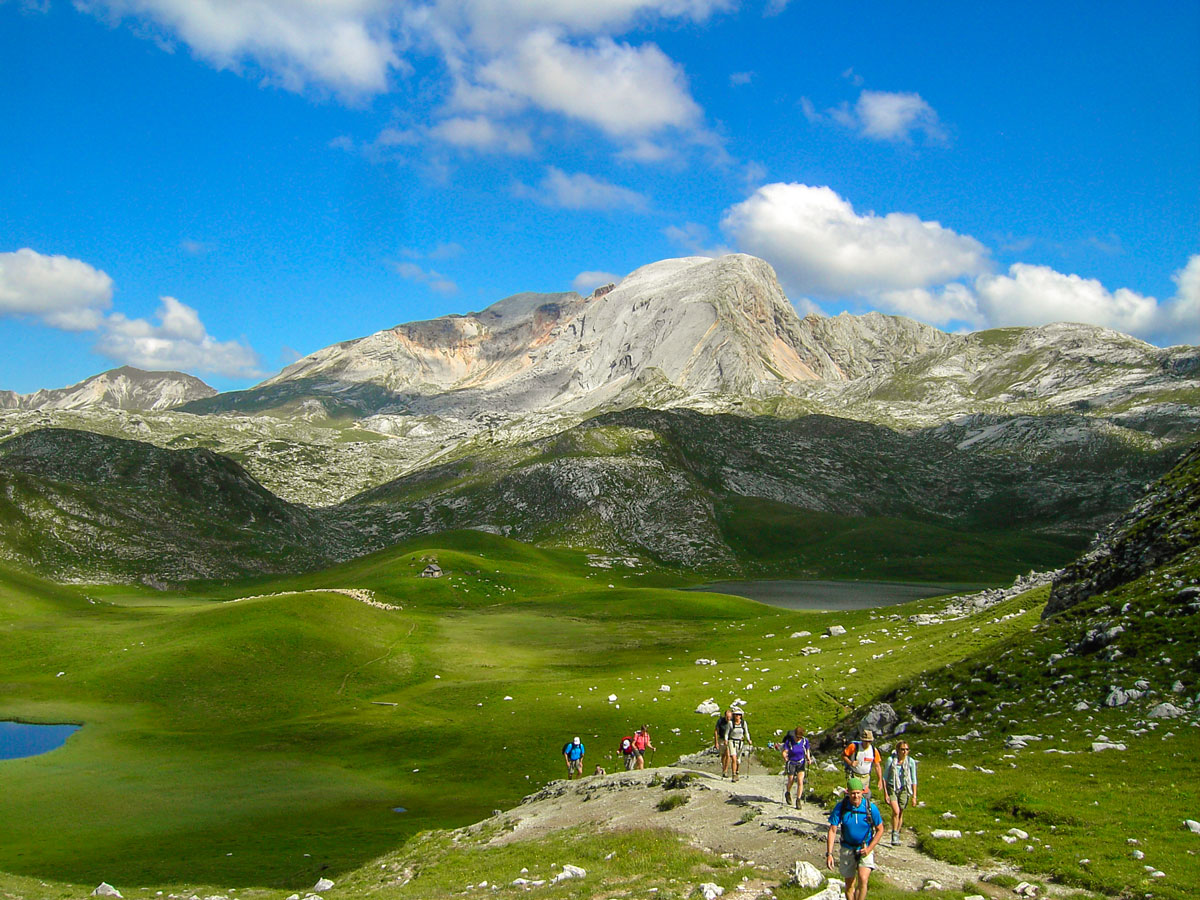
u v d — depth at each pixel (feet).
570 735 214.28
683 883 71.72
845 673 234.79
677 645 345.92
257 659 299.79
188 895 111.24
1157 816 80.79
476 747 211.61
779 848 78.28
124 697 265.13
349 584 524.93
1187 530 179.52
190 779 192.95
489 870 90.27
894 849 78.28
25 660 303.48
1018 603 260.21
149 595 631.56
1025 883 65.72
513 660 326.44
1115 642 147.43
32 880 122.62
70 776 194.08
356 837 147.84
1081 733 120.98
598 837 93.66
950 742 134.10
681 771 117.60
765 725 201.46
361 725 237.25
